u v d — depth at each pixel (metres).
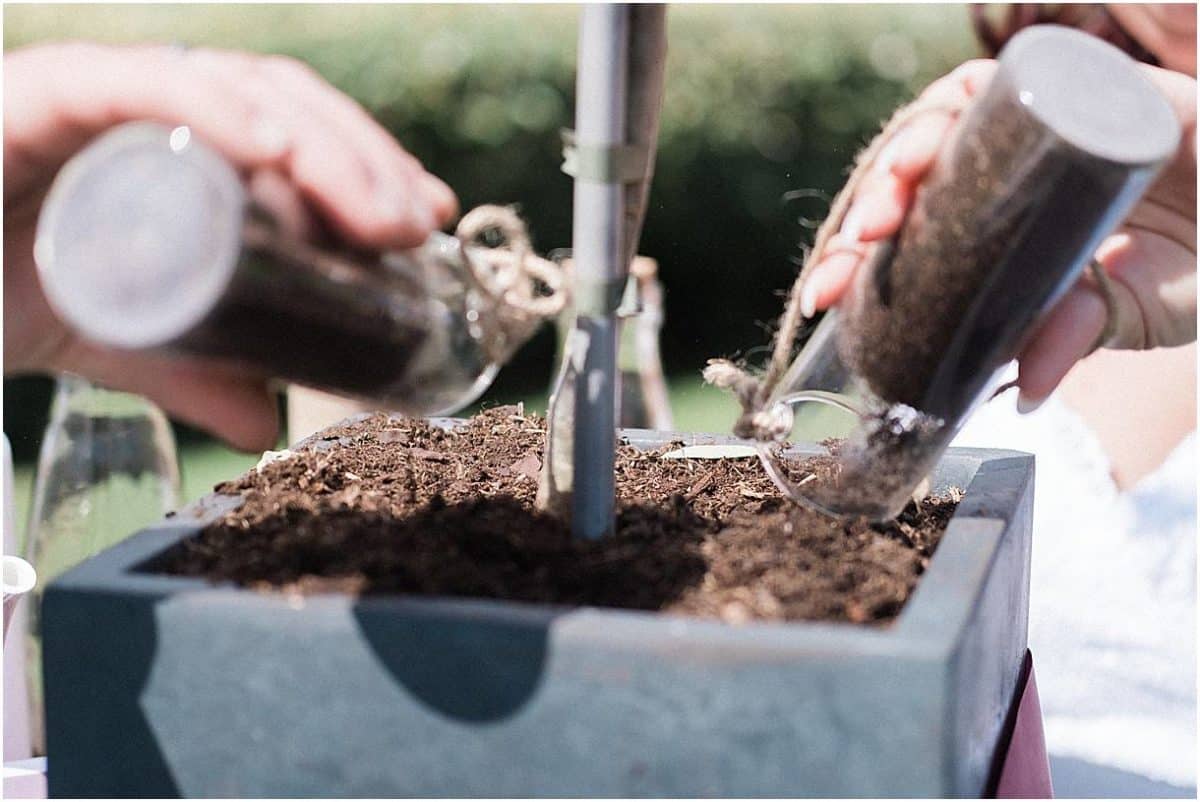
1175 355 1.60
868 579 0.69
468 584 0.65
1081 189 0.60
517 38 3.91
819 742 0.56
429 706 0.60
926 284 0.67
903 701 0.55
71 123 0.63
